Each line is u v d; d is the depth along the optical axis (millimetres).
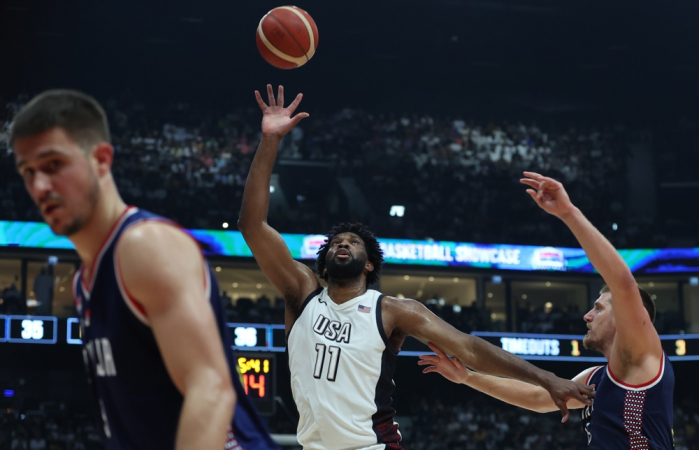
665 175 28281
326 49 30156
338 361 4266
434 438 21938
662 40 29859
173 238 2078
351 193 25781
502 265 24172
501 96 31062
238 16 28844
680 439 22859
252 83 29375
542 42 30641
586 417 4512
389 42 30391
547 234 24922
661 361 4207
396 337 4500
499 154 28469
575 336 22281
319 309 4465
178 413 2186
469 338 4367
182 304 2006
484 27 30359
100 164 2104
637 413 4141
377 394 4309
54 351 21000
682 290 25359
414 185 26016
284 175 25703
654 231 26250
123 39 28344
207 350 1998
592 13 29719
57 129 2004
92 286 2146
